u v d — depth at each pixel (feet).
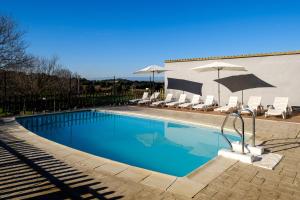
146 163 22.68
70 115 45.24
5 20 57.11
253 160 17.70
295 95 41.52
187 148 27.07
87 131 35.47
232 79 47.83
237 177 14.96
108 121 41.93
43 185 13.82
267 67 43.91
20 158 18.48
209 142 28.96
